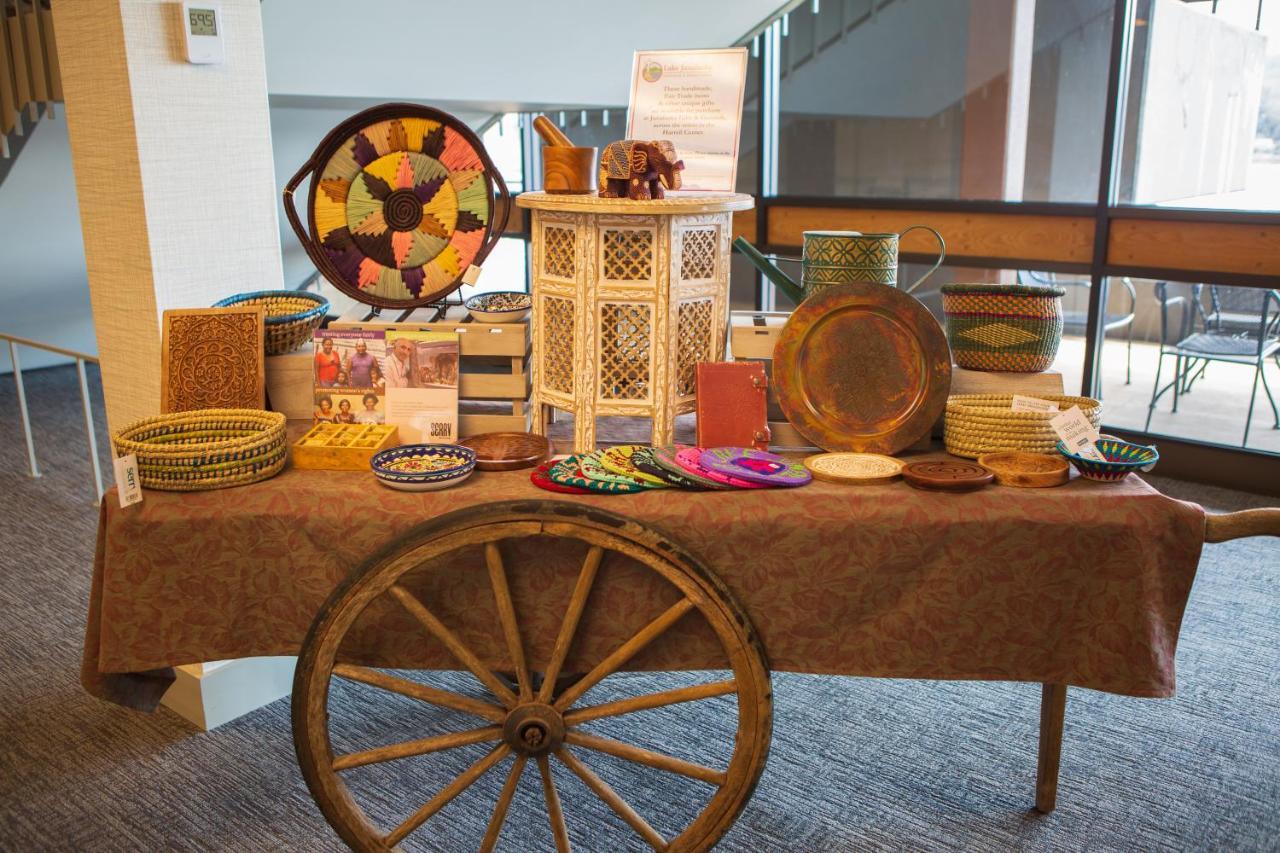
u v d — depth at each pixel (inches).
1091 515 60.2
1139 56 146.4
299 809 78.7
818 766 84.7
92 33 80.6
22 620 109.5
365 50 135.1
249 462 63.4
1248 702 94.8
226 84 85.3
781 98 208.8
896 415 68.3
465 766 84.0
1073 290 167.6
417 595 62.5
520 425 72.7
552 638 63.6
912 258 173.6
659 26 155.6
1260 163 138.4
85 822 76.9
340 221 73.0
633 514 60.3
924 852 74.2
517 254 226.8
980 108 186.4
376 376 71.5
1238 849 74.7
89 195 86.1
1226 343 150.9
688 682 99.0
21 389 153.4
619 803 63.6
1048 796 78.5
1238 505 143.6
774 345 69.9
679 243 65.5
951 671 63.0
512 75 156.9
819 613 62.1
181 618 63.7
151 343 84.0
